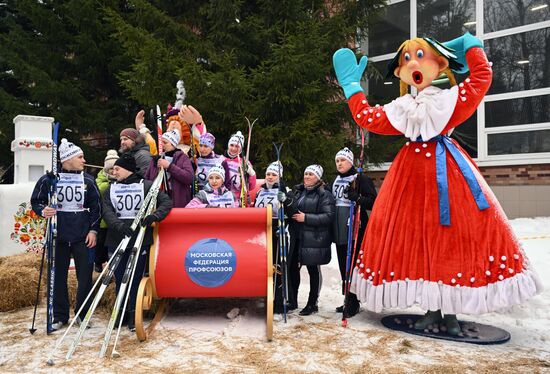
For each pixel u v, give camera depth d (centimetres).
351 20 1054
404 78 435
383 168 1227
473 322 447
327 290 606
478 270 379
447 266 388
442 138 424
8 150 1316
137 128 630
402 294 397
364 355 356
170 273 420
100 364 338
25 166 775
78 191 448
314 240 483
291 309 505
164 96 934
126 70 1269
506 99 1112
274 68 872
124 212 438
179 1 1080
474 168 414
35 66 1273
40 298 543
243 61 997
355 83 468
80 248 453
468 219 390
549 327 434
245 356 354
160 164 462
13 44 1299
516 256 382
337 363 339
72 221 446
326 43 924
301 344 383
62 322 446
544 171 1035
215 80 848
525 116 1090
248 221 430
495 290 375
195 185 542
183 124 592
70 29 1355
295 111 946
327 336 406
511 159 1076
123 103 1320
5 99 1239
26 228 713
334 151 919
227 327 430
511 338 404
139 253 430
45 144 788
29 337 410
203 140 549
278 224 483
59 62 1317
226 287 423
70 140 1241
